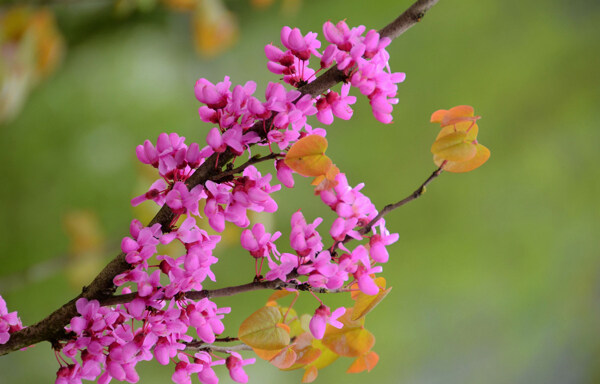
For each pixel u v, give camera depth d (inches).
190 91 99.9
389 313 119.0
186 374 34.0
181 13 82.4
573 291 140.6
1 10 46.9
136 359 33.6
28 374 82.3
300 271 33.3
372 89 33.3
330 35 33.4
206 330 33.4
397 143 119.6
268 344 33.5
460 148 33.4
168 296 33.3
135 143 94.5
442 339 123.8
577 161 140.2
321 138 32.9
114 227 88.5
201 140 99.5
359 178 115.7
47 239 85.0
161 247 41.9
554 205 137.5
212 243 33.6
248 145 33.4
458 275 126.0
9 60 46.2
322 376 108.5
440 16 124.9
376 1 109.5
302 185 104.0
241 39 96.0
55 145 89.7
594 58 137.1
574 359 138.7
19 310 81.6
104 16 74.1
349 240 33.6
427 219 123.8
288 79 33.9
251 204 33.3
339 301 101.4
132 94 95.1
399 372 118.2
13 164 86.4
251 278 98.2
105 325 33.6
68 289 84.7
